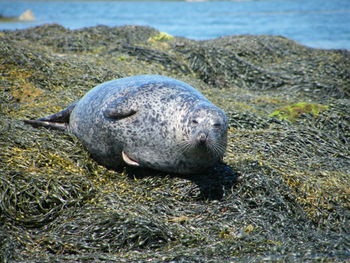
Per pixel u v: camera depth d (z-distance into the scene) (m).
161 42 41.34
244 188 17.83
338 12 104.62
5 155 18.33
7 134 19.95
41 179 16.98
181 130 17.39
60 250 14.43
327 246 14.16
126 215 15.60
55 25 47.97
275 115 27.30
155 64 36.84
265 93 34.56
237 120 25.94
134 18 102.19
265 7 123.44
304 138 23.67
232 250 14.08
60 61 32.44
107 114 18.70
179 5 140.50
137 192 17.86
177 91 18.73
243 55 41.91
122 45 38.94
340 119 26.86
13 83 28.70
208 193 17.86
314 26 77.69
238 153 21.28
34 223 15.80
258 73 37.22
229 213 16.78
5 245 13.93
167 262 13.45
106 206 16.59
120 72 32.66
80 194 17.05
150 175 19.00
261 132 23.80
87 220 15.46
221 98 30.81
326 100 31.88
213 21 89.62
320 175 19.92
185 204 17.41
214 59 37.84
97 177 18.88
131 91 19.23
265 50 43.00
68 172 18.14
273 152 21.86
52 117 22.41
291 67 38.69
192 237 15.16
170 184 18.20
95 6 144.75
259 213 16.80
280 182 18.23
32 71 30.56
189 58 38.06
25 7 140.50
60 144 20.12
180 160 17.89
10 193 16.20
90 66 32.47
